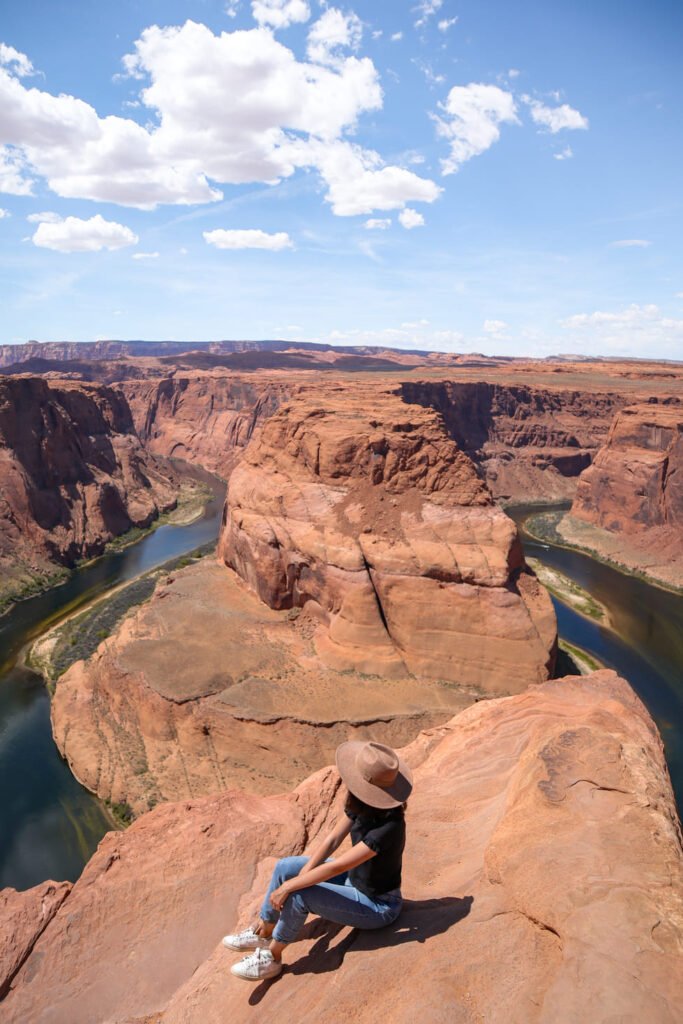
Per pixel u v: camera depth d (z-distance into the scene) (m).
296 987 5.79
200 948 7.99
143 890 8.91
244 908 8.56
